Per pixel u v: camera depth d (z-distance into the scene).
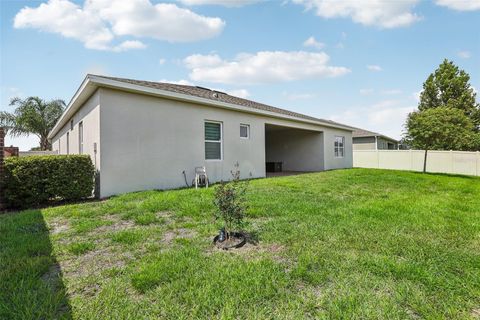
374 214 4.59
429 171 17.33
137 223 4.11
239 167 10.17
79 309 1.90
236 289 2.14
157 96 7.61
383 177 10.87
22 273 2.39
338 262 2.65
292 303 1.97
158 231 3.68
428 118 13.46
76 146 9.48
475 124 25.09
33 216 4.51
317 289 2.18
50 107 18.59
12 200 5.39
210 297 2.03
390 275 2.40
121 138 6.89
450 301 2.01
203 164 8.84
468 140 13.18
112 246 3.16
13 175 5.35
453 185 9.52
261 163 11.19
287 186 7.82
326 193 6.87
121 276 2.40
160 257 2.77
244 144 10.45
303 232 3.60
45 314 1.83
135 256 2.86
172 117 8.04
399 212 4.79
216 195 3.43
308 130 14.38
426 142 13.60
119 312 1.87
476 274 2.41
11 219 4.33
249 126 10.73
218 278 2.31
